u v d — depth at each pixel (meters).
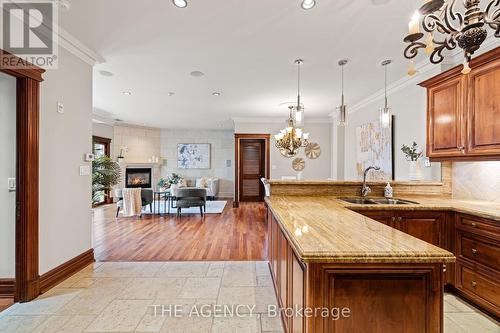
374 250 1.14
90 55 3.05
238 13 2.32
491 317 2.09
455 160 2.68
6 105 2.32
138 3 2.17
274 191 3.15
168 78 4.11
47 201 2.49
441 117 2.83
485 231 2.13
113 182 5.32
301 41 2.85
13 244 2.31
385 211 2.47
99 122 7.48
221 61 3.42
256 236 4.42
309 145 7.53
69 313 2.10
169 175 9.80
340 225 1.61
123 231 4.73
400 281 1.12
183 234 4.54
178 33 2.68
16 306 2.19
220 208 7.21
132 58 3.31
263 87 4.55
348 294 1.12
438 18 1.55
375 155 4.87
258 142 8.82
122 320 2.01
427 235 2.47
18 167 2.24
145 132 9.35
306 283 1.15
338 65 3.54
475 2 1.42
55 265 2.60
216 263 3.20
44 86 2.46
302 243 1.23
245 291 2.48
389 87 4.38
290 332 1.60
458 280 2.39
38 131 2.35
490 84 2.28
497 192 2.66
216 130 9.98
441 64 3.20
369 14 2.33
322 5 2.20
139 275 2.83
